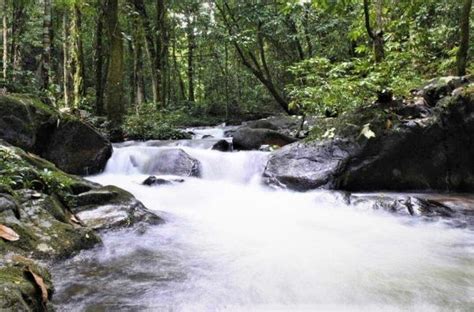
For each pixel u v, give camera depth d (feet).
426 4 35.53
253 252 13.17
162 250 13.24
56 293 9.75
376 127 23.31
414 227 16.31
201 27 62.69
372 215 18.17
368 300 9.73
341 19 51.98
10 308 6.95
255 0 54.49
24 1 50.65
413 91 26.20
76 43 46.32
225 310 9.18
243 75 75.82
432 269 11.73
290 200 20.97
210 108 68.95
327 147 23.90
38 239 11.65
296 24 57.11
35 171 15.55
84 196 15.70
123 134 38.60
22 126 23.07
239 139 34.45
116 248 13.20
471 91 22.54
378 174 22.89
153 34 55.06
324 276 11.16
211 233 15.28
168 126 41.01
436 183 23.07
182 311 9.07
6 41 45.96
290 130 37.52
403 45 31.01
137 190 21.43
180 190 22.36
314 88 25.72
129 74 77.00
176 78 87.61
